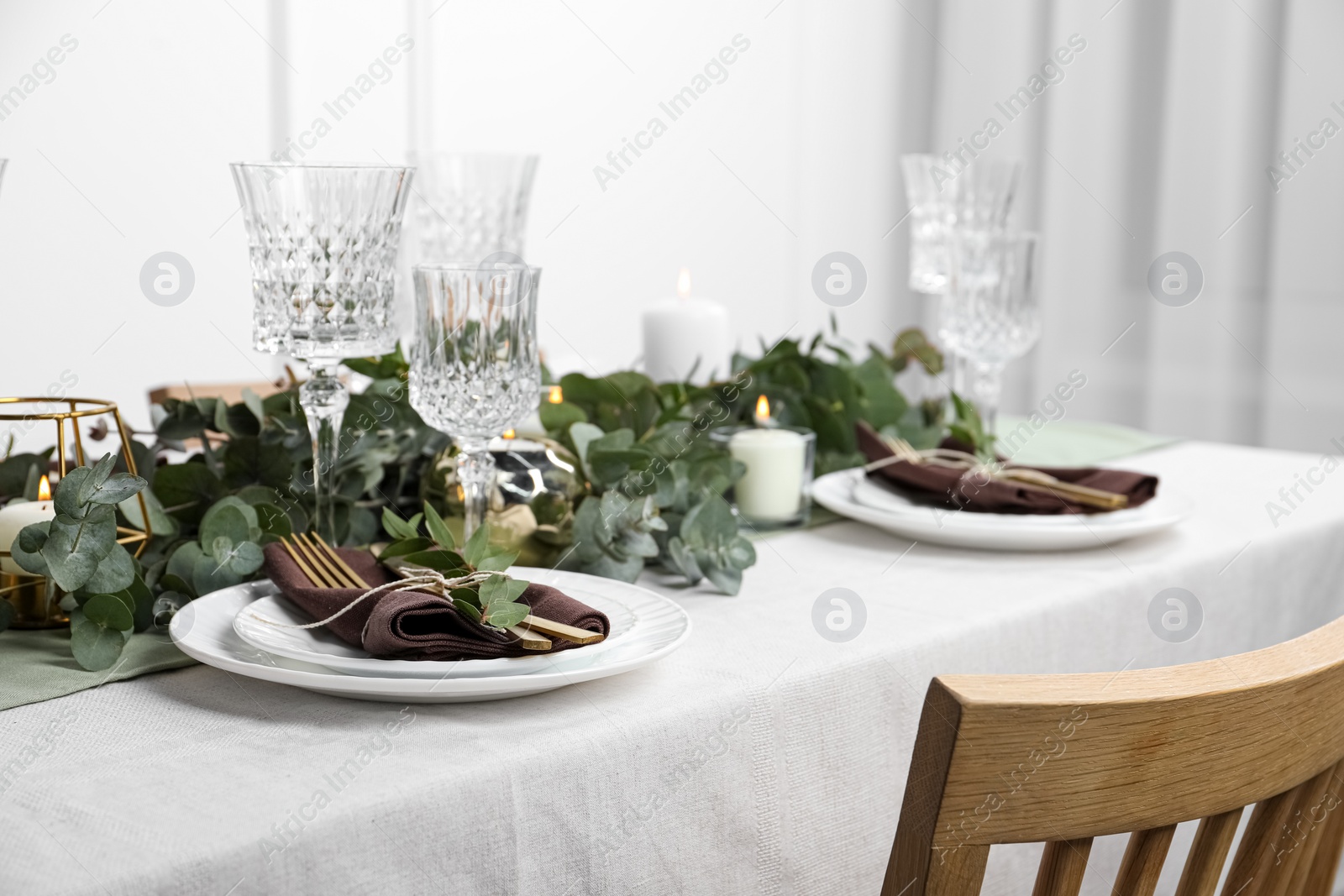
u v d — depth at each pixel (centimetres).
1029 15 350
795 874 77
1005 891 93
